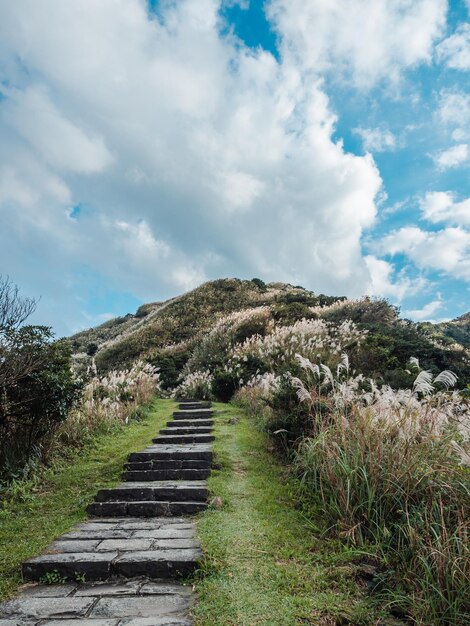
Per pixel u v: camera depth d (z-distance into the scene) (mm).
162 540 4129
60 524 4676
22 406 6355
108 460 6910
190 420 9586
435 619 2801
